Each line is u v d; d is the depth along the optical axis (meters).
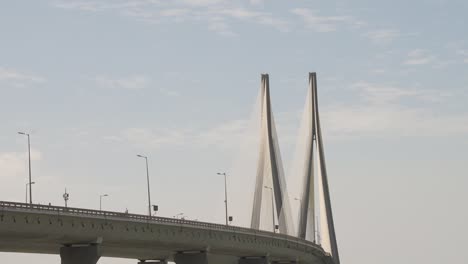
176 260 162.38
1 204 112.00
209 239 162.62
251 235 180.62
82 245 130.62
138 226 139.88
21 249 129.38
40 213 118.12
